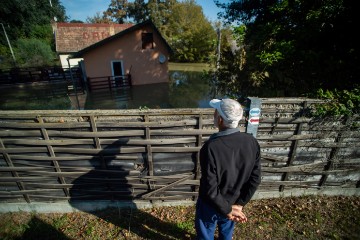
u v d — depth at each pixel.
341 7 4.46
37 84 18.23
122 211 3.80
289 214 3.62
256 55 5.44
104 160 3.45
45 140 3.25
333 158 3.75
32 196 3.74
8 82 17.86
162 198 3.80
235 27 6.20
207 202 1.99
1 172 3.53
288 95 5.15
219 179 1.80
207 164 1.76
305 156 3.73
